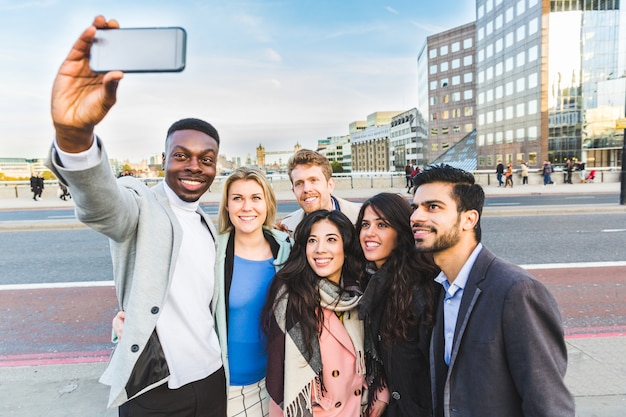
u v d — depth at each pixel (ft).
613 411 7.71
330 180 9.72
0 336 13.30
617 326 12.92
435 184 4.66
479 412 4.18
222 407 5.77
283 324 5.54
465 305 4.46
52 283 19.16
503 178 78.43
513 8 202.69
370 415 6.23
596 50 183.62
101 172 4.06
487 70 229.66
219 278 5.84
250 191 6.07
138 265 4.88
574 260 21.36
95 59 3.30
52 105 3.50
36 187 63.98
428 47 289.33
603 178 77.20
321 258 5.71
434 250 4.69
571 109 186.29
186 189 5.23
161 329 5.09
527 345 3.92
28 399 8.76
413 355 5.40
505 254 23.29
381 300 5.77
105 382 5.18
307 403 5.49
